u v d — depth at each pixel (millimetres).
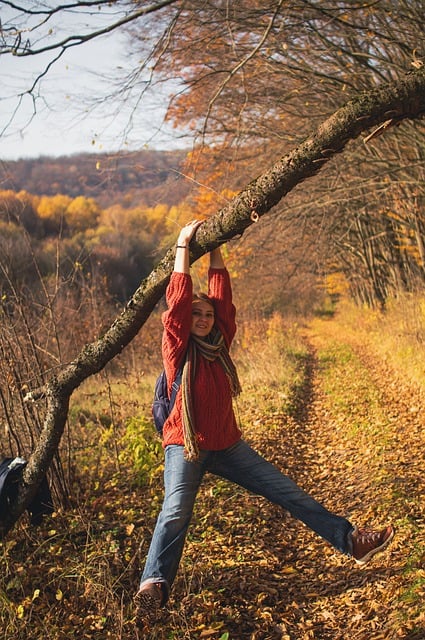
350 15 11242
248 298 23750
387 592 4520
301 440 10883
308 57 13422
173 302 3805
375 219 23766
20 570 5070
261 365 17328
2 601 4633
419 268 22438
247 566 5469
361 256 29750
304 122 14703
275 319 27109
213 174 14805
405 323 20016
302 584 5230
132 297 4543
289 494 3873
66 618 4613
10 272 6633
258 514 6715
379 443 9328
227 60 11641
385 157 15938
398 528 5648
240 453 3928
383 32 12211
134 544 5762
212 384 3807
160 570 3574
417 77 3488
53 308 7070
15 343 6488
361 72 13211
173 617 4477
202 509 6875
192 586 5020
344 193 15195
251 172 15297
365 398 13711
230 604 4863
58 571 5137
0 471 5191
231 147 14609
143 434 8000
